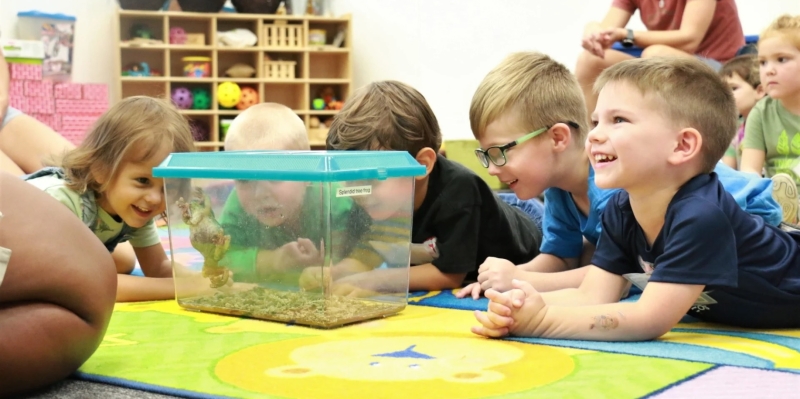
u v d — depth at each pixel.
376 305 1.17
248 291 1.16
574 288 1.26
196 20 3.77
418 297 1.38
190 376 0.81
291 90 3.97
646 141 1.01
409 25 4.03
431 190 1.46
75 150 1.31
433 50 4.02
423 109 1.41
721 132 1.05
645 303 1.00
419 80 4.04
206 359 0.89
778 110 2.13
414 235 1.48
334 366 0.85
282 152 1.20
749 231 1.06
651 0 2.67
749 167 2.18
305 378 0.80
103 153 1.28
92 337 0.82
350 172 1.07
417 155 1.40
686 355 0.91
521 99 1.34
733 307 1.08
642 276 1.11
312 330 1.06
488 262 1.34
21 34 3.52
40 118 3.34
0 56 2.04
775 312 1.09
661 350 0.94
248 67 3.79
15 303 0.77
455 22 4.00
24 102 3.31
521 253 1.67
